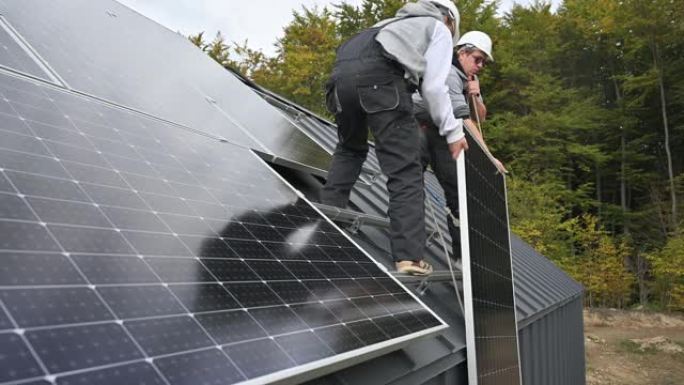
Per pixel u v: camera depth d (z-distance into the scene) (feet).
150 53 15.26
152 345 4.66
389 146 11.77
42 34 11.34
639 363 57.21
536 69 125.18
